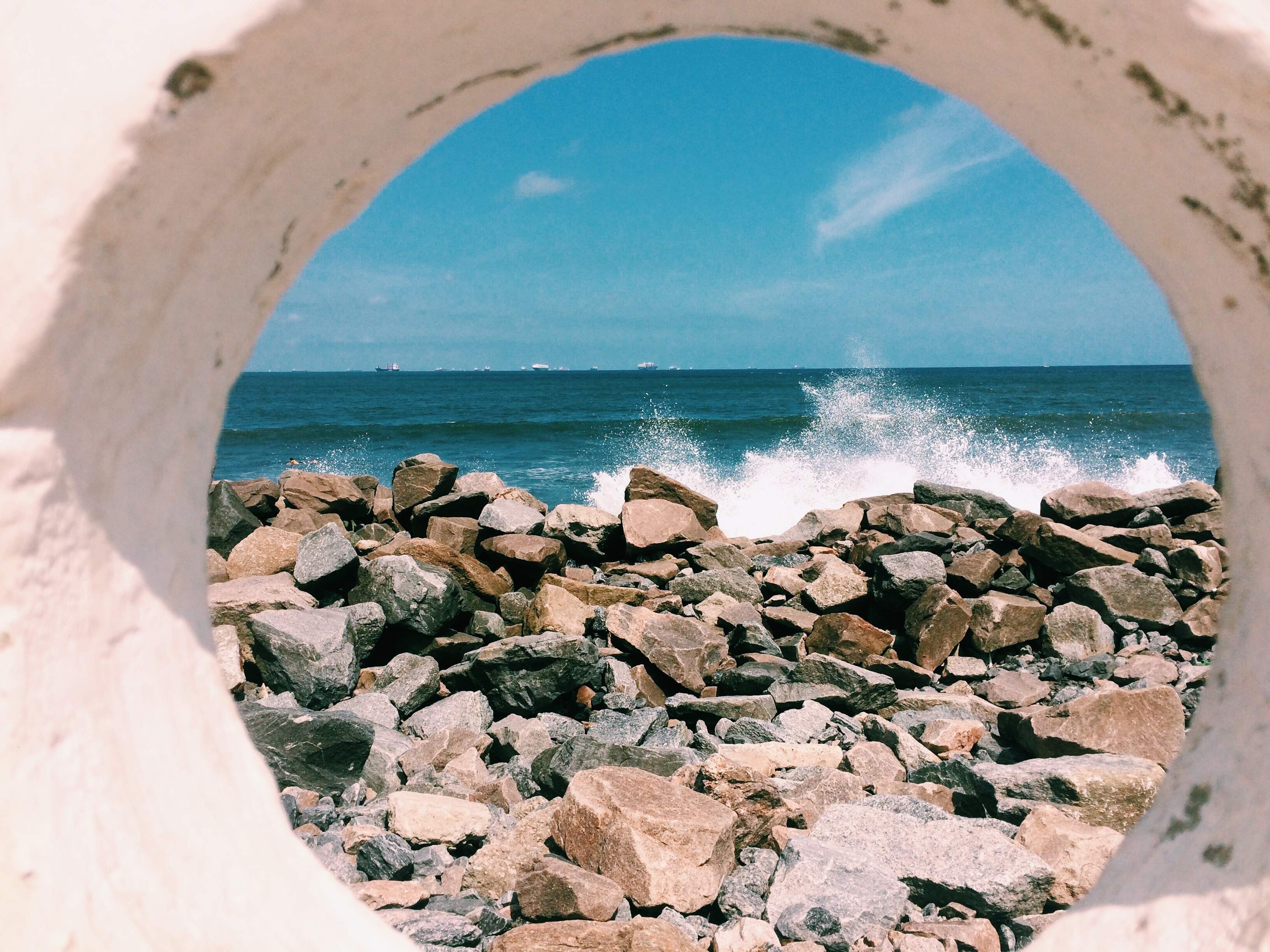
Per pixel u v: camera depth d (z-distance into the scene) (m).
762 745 4.32
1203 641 5.82
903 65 1.38
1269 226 1.12
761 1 1.27
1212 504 7.57
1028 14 1.11
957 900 2.96
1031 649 6.02
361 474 21.81
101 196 0.82
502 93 1.31
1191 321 1.37
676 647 5.54
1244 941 1.13
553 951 2.59
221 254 1.07
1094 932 1.38
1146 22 1.02
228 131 0.93
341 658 5.00
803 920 2.77
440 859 3.30
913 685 5.60
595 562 7.79
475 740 4.39
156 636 1.11
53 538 0.89
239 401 57.75
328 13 0.90
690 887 2.92
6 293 0.80
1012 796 3.62
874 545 7.63
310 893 1.28
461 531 7.31
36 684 0.87
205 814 1.12
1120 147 1.24
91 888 0.88
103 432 0.96
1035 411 39.56
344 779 4.00
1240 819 1.25
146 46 0.83
